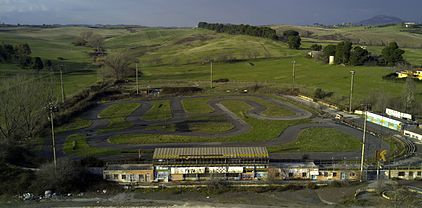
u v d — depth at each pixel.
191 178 85.44
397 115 129.38
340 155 97.75
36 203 74.19
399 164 90.69
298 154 98.75
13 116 112.12
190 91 190.88
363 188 80.00
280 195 77.75
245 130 121.69
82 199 76.12
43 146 107.25
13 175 83.75
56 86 197.75
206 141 110.44
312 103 160.00
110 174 84.38
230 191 79.69
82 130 123.88
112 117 141.38
